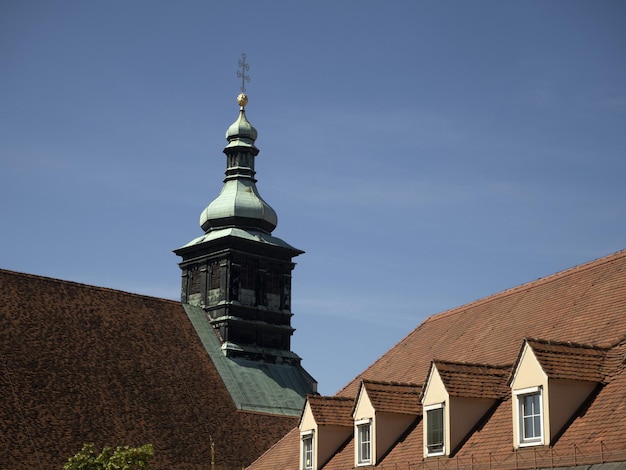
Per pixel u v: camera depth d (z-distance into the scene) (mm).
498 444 41344
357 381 63219
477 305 59031
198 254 118812
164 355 102250
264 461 65625
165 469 89375
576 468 35375
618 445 34219
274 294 119000
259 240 117688
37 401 86750
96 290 102938
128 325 102312
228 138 127062
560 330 46625
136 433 90312
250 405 103750
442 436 44688
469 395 44625
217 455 94000
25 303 95438
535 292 53531
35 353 91188
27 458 81312
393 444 50312
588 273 50000
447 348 56406
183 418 95625
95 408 90000
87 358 94625
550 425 38156
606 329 43219
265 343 115812
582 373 39094
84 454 74312
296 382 113812
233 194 122000
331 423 55906
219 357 108562
